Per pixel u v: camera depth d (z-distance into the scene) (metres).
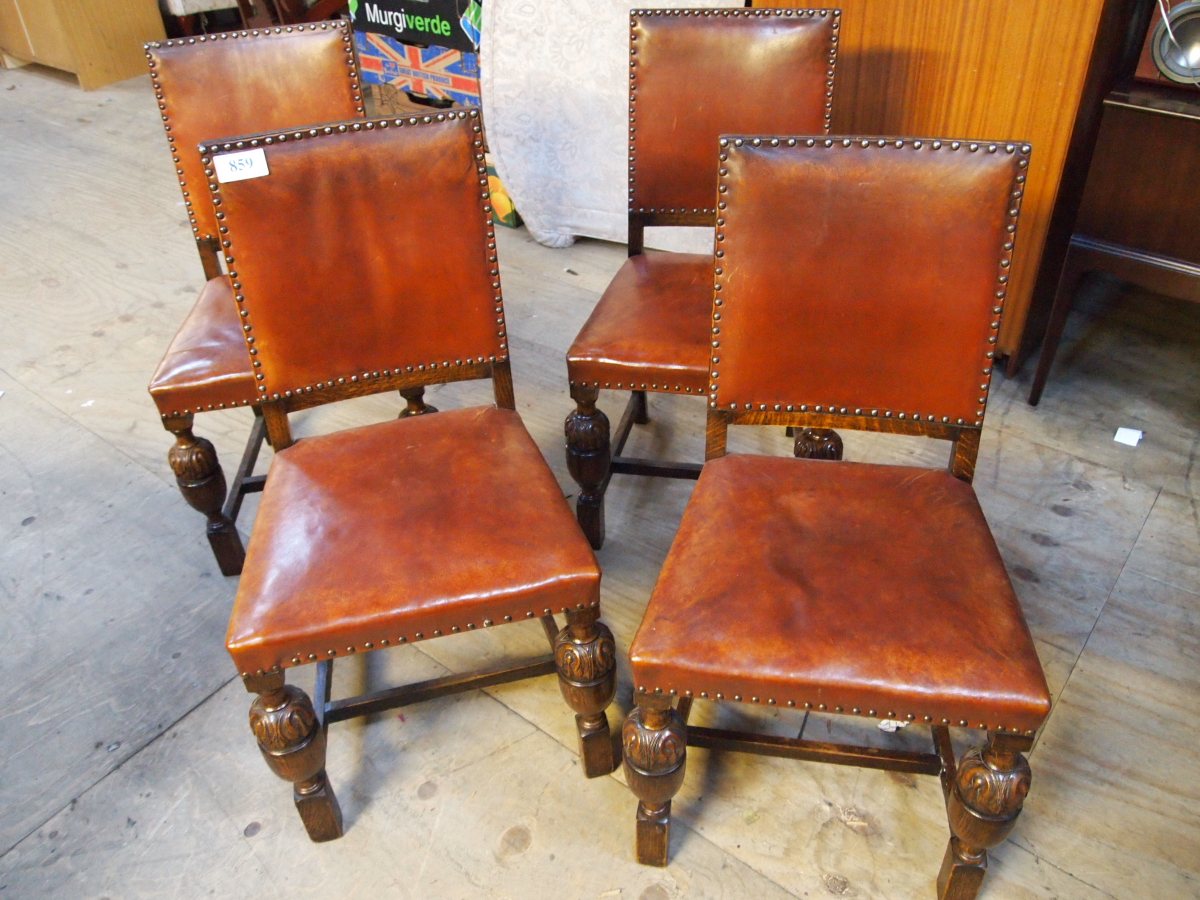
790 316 1.37
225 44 1.87
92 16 4.55
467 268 1.49
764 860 1.41
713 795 1.50
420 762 1.58
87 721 1.67
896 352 1.36
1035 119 2.10
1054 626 1.75
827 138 1.28
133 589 1.94
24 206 3.55
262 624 1.23
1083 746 1.54
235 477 2.14
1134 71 2.13
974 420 1.37
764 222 1.33
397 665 1.76
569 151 2.92
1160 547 1.91
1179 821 1.44
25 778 1.57
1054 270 2.33
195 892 1.40
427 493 1.40
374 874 1.42
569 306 2.81
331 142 1.39
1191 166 1.85
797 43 1.77
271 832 1.48
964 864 1.26
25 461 2.30
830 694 1.14
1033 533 1.95
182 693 1.71
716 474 1.44
